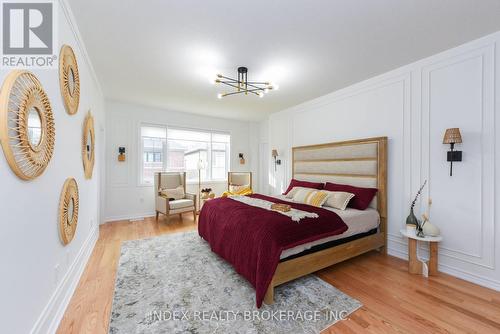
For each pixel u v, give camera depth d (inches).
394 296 80.5
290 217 91.1
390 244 119.0
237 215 99.5
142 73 123.0
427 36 88.2
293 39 90.2
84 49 95.8
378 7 72.0
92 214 121.6
